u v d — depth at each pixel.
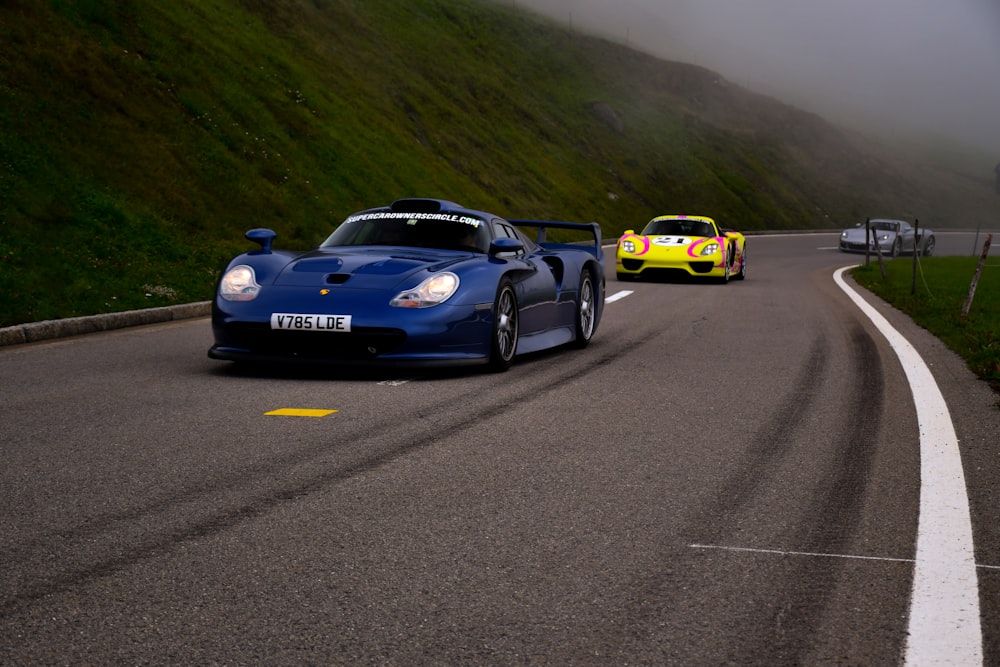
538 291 8.21
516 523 3.80
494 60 52.09
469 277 7.25
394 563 3.34
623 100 60.00
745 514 3.96
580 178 45.66
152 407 5.96
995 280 20.12
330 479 4.38
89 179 15.34
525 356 8.56
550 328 8.55
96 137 16.72
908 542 3.63
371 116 31.06
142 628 2.79
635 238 19.14
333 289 7.02
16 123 15.29
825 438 5.36
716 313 12.73
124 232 14.32
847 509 4.04
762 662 2.61
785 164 67.44
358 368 7.58
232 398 6.27
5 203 13.02
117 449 4.88
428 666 2.56
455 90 42.62
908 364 8.17
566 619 2.88
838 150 74.88
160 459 4.68
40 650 2.64
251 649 2.66
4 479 4.32
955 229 64.69
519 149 42.66
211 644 2.68
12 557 3.35
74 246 12.96
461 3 58.03
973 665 2.61
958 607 3.01
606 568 3.32
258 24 30.17
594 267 9.42
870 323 11.55
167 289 12.43
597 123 53.78
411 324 6.88
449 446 5.05
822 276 21.95
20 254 11.70
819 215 62.97
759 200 57.78
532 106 49.66
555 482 4.39
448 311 7.01
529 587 3.13
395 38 42.59
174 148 18.42
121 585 3.11
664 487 4.34
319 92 28.48
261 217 18.66
